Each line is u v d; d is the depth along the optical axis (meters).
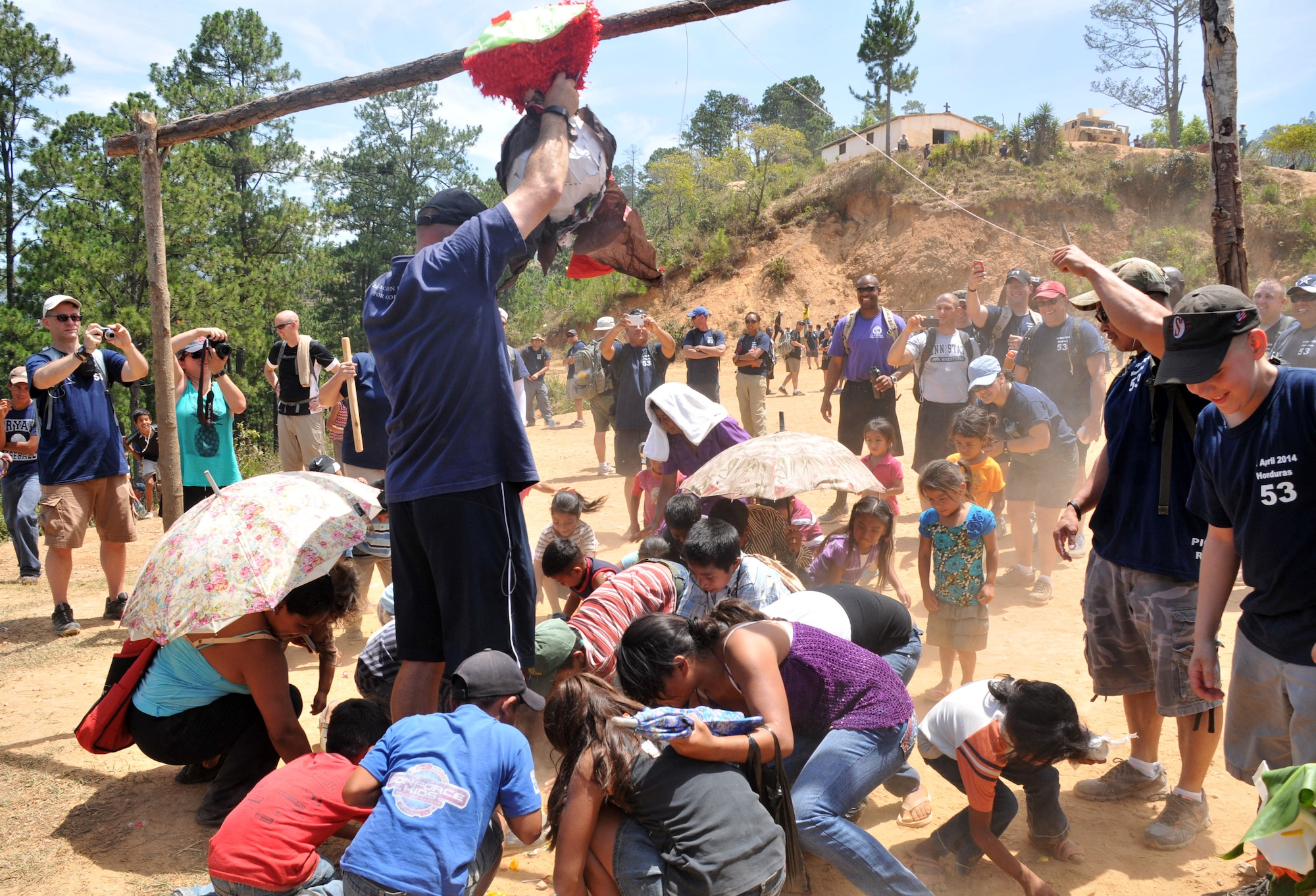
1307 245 41.62
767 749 3.02
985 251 43.47
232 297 33.94
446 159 56.00
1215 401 2.98
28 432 8.63
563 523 6.61
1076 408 7.82
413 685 3.63
